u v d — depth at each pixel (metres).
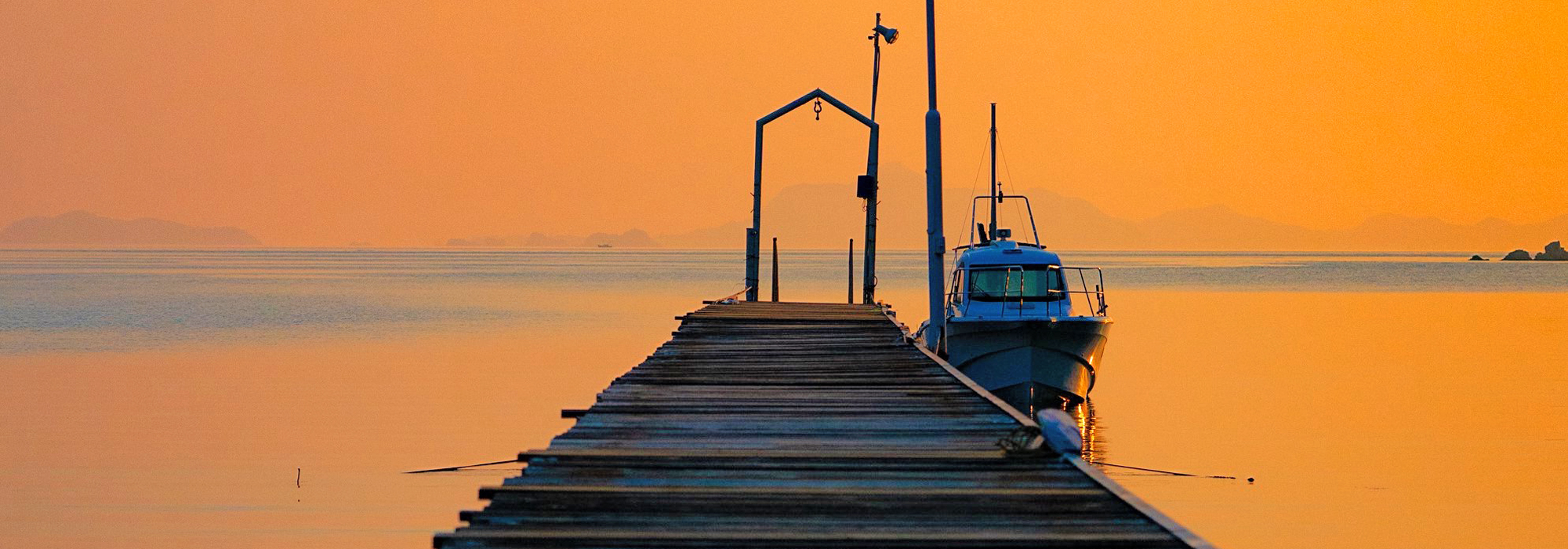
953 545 12.14
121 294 109.56
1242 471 27.70
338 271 194.75
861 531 12.63
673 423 19.16
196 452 29.62
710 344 31.91
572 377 45.75
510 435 32.22
